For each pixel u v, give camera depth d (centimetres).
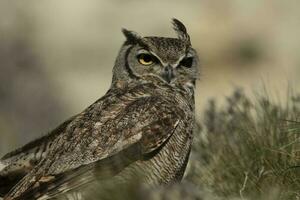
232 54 4134
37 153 1271
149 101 1315
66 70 4112
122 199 1102
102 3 4588
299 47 4222
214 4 4422
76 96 3816
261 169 1293
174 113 1307
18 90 2709
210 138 1409
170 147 1283
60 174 1229
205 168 1366
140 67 1375
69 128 1269
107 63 4241
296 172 1253
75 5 4522
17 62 2873
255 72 3997
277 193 1186
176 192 1139
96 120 1273
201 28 4278
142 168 1259
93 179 1234
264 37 4250
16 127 2489
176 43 1391
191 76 1389
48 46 4097
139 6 4584
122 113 1285
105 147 1250
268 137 1343
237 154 1352
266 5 4438
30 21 3841
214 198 1208
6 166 1277
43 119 2648
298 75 3897
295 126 1325
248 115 1423
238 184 1295
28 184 1223
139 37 1394
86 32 4397
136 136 1266
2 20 3625
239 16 4362
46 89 2788
